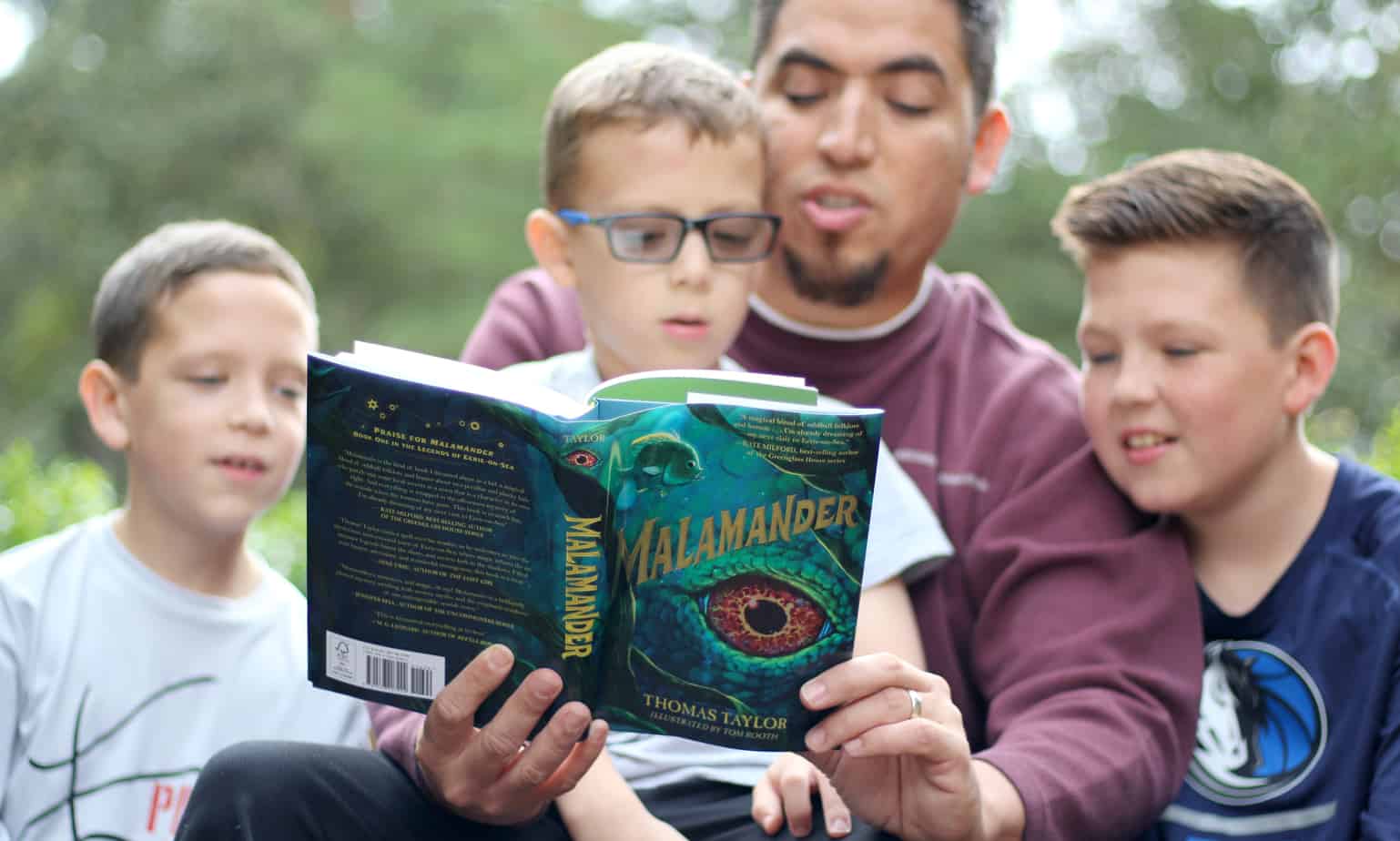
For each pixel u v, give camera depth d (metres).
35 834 2.35
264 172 16.56
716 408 1.76
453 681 1.80
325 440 1.77
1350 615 2.33
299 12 17.59
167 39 17.61
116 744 2.41
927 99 2.66
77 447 16.62
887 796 1.97
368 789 2.02
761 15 2.79
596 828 2.12
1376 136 12.53
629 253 2.47
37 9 19.30
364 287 16.53
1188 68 15.08
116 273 2.59
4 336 16.52
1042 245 14.64
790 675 1.82
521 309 2.88
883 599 2.37
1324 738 2.30
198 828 1.94
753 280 2.54
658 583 1.80
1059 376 2.73
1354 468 2.49
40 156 16.89
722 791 2.23
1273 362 2.40
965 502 2.60
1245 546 2.46
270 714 2.54
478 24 16.66
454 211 15.12
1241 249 2.38
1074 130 15.92
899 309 2.79
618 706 1.83
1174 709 2.30
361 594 1.82
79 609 2.46
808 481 1.77
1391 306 12.80
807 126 2.67
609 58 2.63
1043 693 2.30
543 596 1.78
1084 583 2.41
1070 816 2.09
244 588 2.62
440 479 1.76
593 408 1.81
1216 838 2.32
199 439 2.48
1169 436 2.40
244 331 2.51
